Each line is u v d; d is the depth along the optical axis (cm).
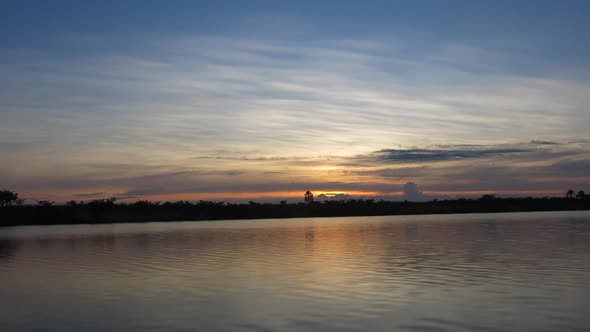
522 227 7188
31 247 4853
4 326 1625
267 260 3281
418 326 1522
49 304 1934
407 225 9038
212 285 2294
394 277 2433
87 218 16900
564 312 1666
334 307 1778
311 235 6197
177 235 6675
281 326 1550
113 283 2416
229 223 13288
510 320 1573
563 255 3284
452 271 2614
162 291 2161
